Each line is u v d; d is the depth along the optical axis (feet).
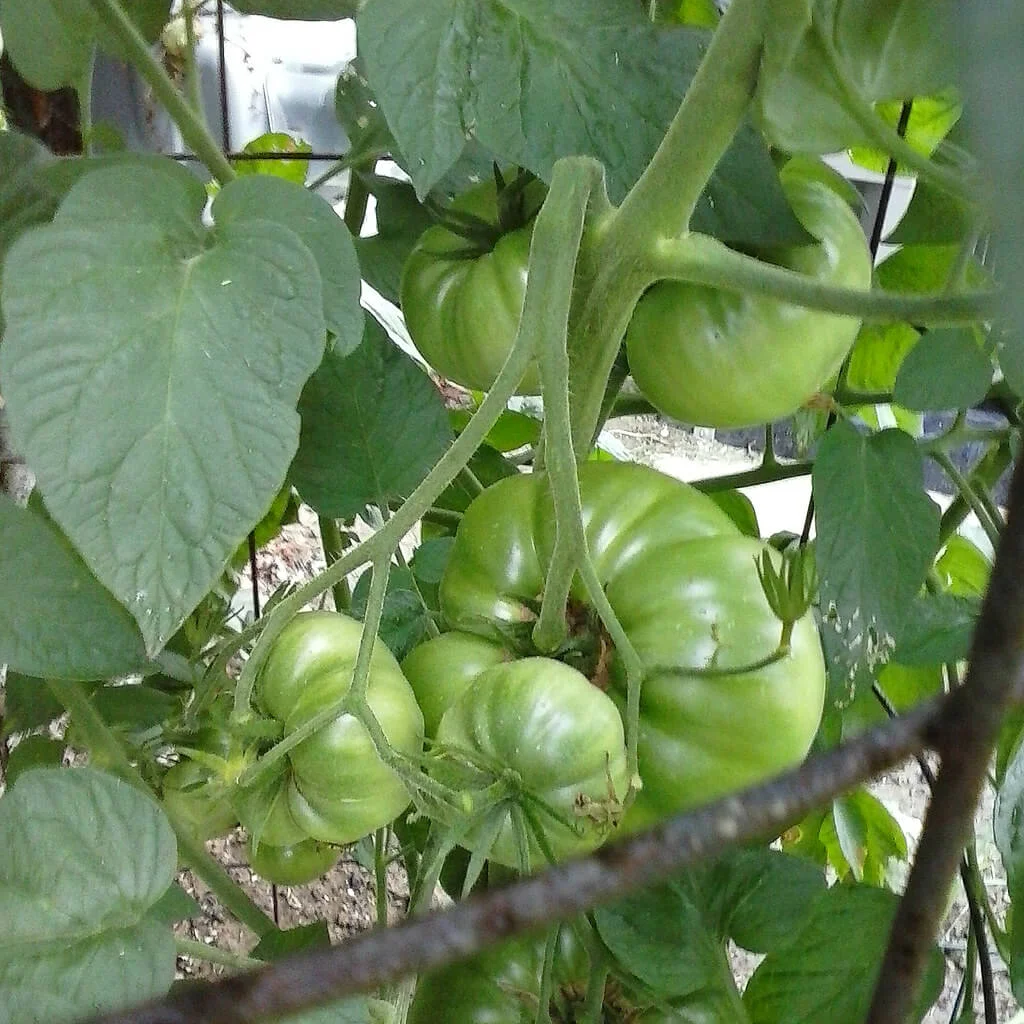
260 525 1.97
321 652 0.92
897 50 0.86
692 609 0.96
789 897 1.12
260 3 1.61
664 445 3.49
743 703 0.93
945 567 1.88
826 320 1.10
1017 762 1.03
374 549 0.85
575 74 0.94
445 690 1.00
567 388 0.86
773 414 1.16
